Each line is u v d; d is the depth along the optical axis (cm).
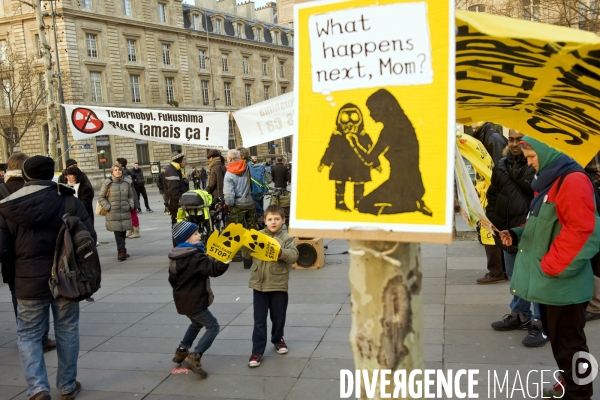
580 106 210
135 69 4700
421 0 160
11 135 3775
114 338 535
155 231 1353
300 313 574
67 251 382
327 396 383
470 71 185
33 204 377
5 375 456
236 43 6059
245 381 417
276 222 462
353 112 169
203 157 5381
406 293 174
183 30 5206
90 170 4275
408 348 175
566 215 307
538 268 326
